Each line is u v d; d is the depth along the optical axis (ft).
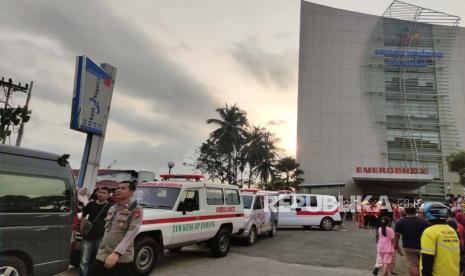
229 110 160.35
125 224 15.06
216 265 30.27
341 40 217.97
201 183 32.89
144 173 68.74
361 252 40.78
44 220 18.93
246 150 160.15
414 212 22.00
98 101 41.19
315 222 64.34
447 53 212.02
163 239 27.07
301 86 210.59
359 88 211.41
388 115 205.87
